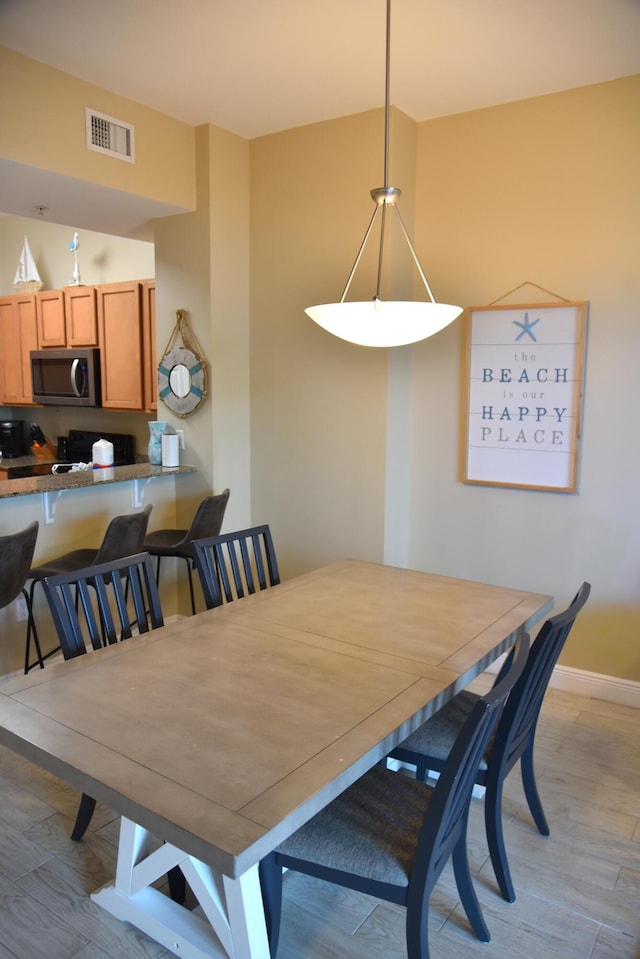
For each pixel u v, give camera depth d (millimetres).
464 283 3461
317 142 3557
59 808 2418
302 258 3686
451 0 2383
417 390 3656
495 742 1923
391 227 3379
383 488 3549
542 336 3260
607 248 3096
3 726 1536
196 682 1767
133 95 3209
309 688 1736
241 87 3119
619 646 3244
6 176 3018
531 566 3428
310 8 2439
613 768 2707
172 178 3510
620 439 3152
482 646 2018
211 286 3660
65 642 2006
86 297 4879
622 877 2115
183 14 2484
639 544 3154
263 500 4008
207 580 2518
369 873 1541
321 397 3707
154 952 1824
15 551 2557
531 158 3232
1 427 5922
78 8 2441
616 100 3012
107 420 5508
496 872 2000
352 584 2633
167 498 3941
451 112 3389
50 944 1846
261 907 1608
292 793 1296
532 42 2688
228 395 3834
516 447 3385
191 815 1230
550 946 1854
